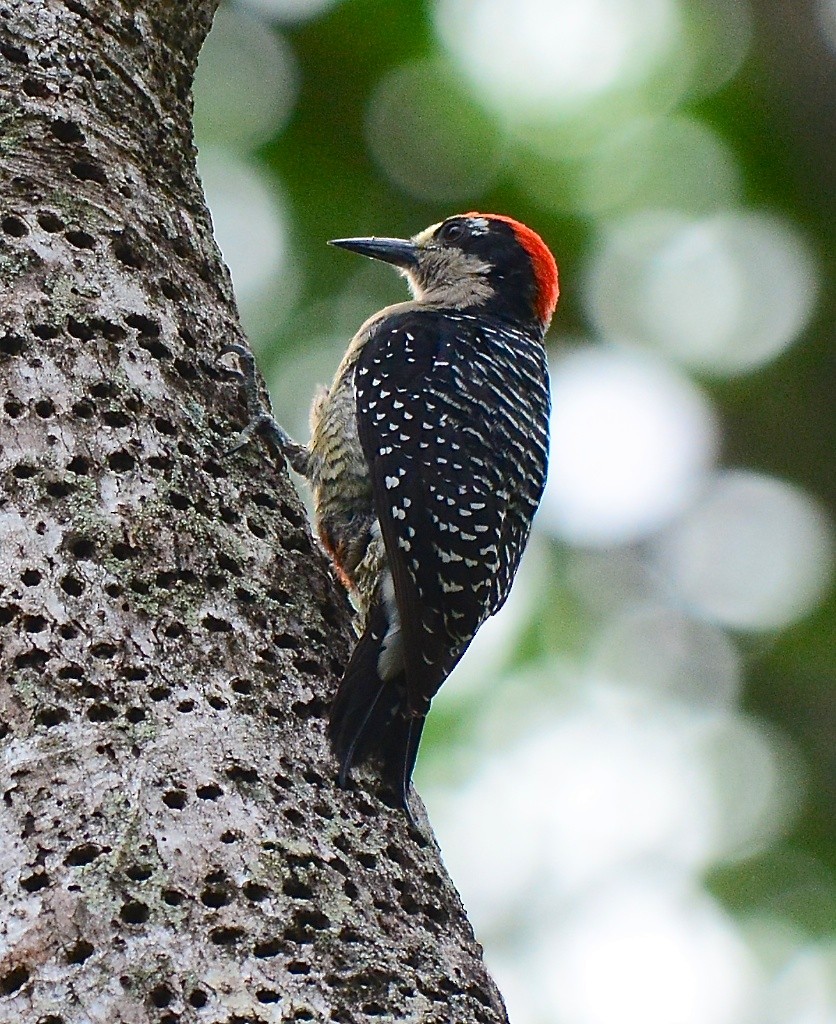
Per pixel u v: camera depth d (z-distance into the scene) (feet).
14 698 25.14
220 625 27.07
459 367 35.60
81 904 23.50
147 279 29.86
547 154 56.80
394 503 33.01
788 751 57.72
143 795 24.58
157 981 23.12
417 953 25.50
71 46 31.14
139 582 26.71
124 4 32.53
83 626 25.91
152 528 27.27
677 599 59.72
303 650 27.99
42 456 27.12
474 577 32.81
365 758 27.20
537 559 59.31
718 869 54.75
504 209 56.65
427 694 29.48
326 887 25.04
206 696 26.16
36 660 25.50
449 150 56.13
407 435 33.86
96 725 25.12
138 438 27.99
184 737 25.39
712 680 58.29
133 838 24.18
